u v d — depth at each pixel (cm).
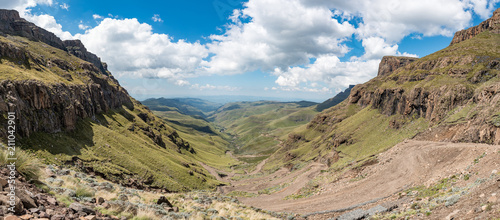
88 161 9969
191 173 15225
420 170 5706
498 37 19775
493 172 2781
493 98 8412
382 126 17100
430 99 13462
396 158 7112
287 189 9781
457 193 2547
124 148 13250
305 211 4806
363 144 16138
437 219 1877
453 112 11050
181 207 2595
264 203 6962
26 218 774
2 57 11444
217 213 2619
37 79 10262
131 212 1362
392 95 18700
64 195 1255
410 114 15238
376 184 5741
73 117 11575
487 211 1424
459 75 14125
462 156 5338
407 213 2517
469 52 16688
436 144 7706
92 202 1367
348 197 5309
